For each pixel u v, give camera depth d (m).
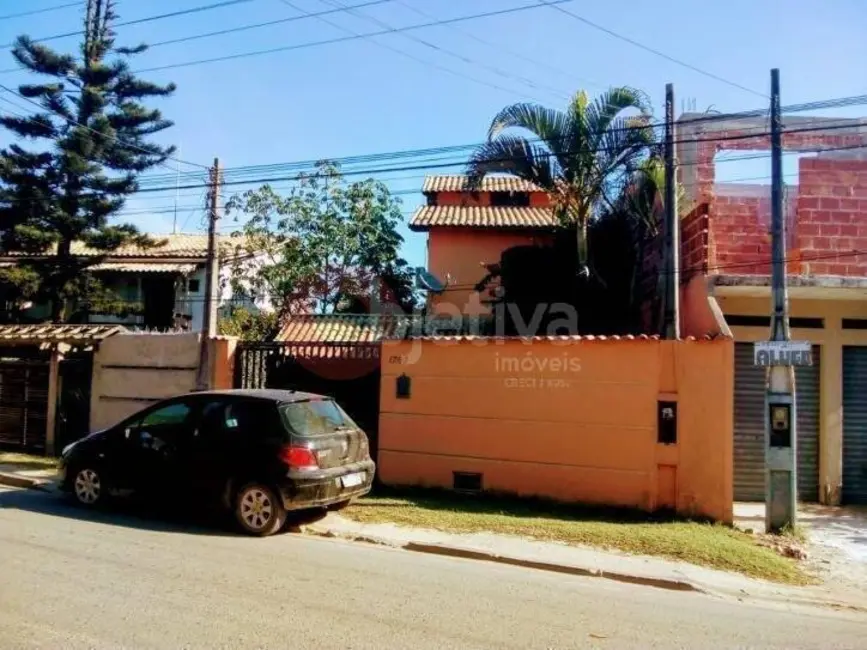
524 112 13.42
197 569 6.26
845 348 11.82
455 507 9.27
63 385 13.54
